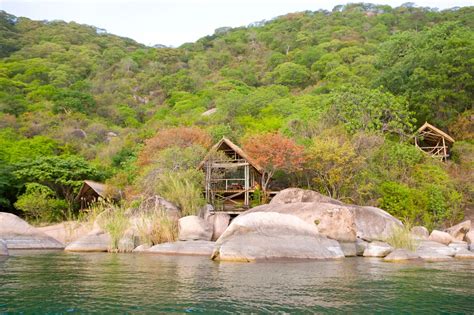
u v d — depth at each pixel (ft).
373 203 77.00
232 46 322.14
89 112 195.21
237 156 89.56
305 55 248.93
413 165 89.92
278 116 137.08
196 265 36.60
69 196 103.24
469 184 85.61
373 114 102.27
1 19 339.36
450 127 114.52
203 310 18.52
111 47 319.88
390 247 49.42
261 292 23.08
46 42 302.86
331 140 81.76
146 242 54.65
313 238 45.50
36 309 18.48
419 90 119.24
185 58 312.50
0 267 34.50
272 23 368.48
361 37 271.69
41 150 123.44
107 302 19.99
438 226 77.36
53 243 60.03
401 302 21.17
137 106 221.25
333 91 119.24
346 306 19.94
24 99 186.39
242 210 76.59
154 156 87.30
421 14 284.82
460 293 23.89
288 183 90.53
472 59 114.32
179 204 67.56
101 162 125.29
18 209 99.14
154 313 17.83
